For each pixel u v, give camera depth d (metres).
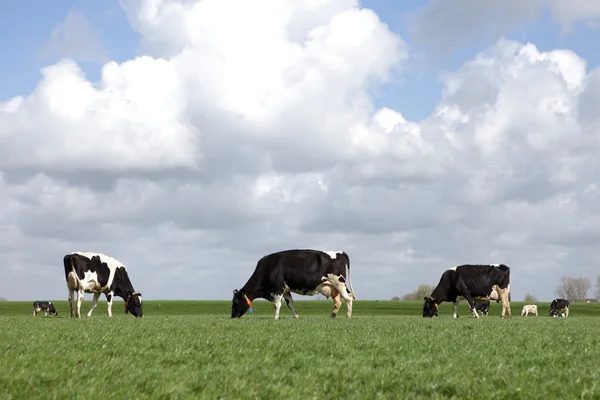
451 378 6.92
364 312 68.75
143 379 6.82
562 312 71.69
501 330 16.81
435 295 41.91
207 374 7.30
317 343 11.48
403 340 12.48
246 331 14.99
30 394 5.98
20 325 17.73
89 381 6.64
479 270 41.81
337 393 6.29
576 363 8.80
